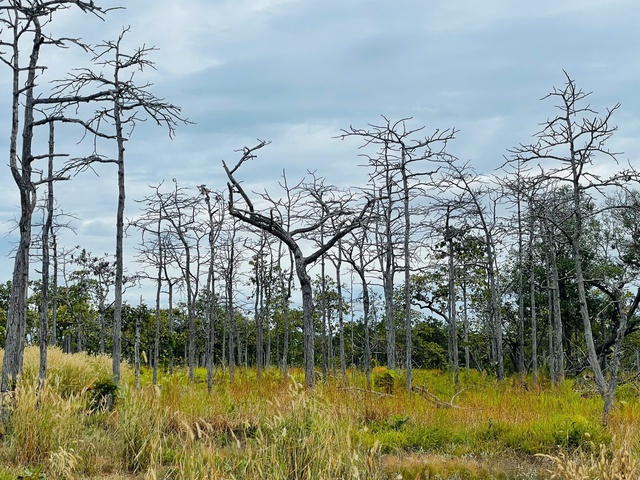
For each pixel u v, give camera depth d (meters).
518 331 31.00
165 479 7.62
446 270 24.11
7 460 8.14
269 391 13.82
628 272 18.11
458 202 20.53
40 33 10.41
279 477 7.21
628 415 12.66
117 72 13.45
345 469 7.45
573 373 24.91
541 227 19.41
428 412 13.00
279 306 32.69
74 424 9.00
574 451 9.97
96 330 35.81
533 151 13.87
